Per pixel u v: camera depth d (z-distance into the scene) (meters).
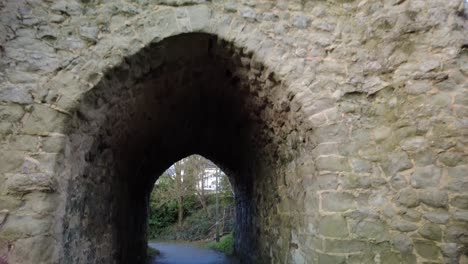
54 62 2.42
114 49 2.50
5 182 2.20
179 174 14.69
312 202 2.55
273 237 3.75
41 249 2.14
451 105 2.42
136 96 3.06
